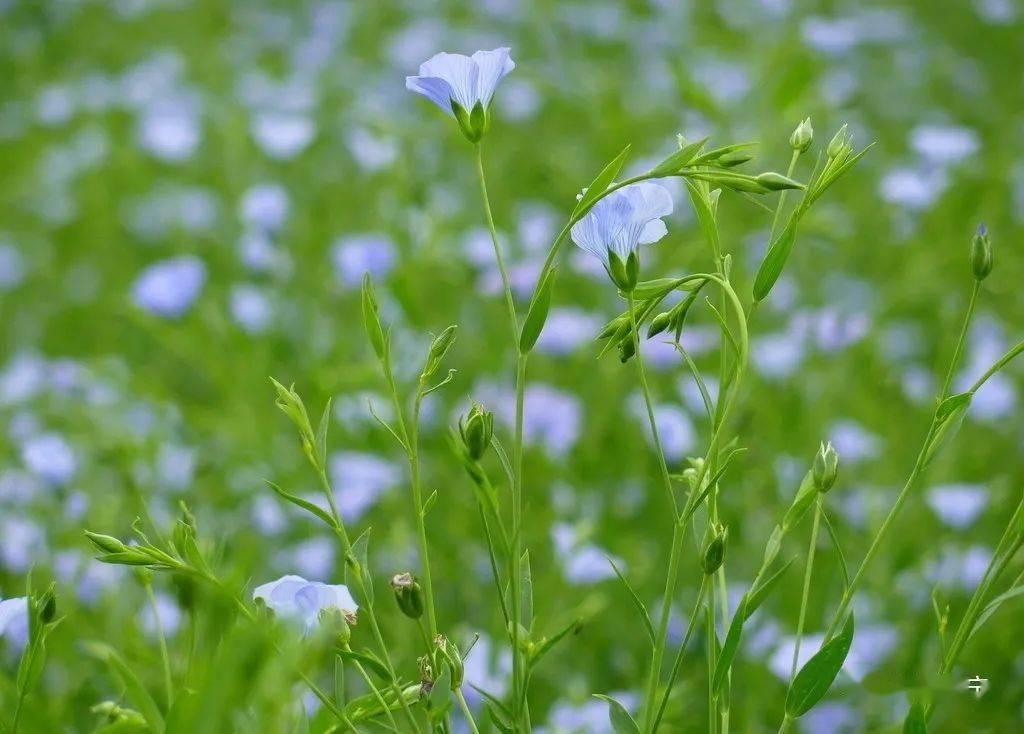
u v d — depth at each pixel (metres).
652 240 1.00
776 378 1.51
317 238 1.88
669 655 1.20
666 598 0.99
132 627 1.14
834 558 1.26
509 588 1.00
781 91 1.76
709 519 1.01
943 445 0.99
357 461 1.32
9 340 2.02
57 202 2.35
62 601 1.21
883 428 1.45
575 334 1.51
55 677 1.18
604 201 0.99
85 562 1.21
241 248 1.84
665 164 0.98
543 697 1.20
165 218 2.19
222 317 1.63
